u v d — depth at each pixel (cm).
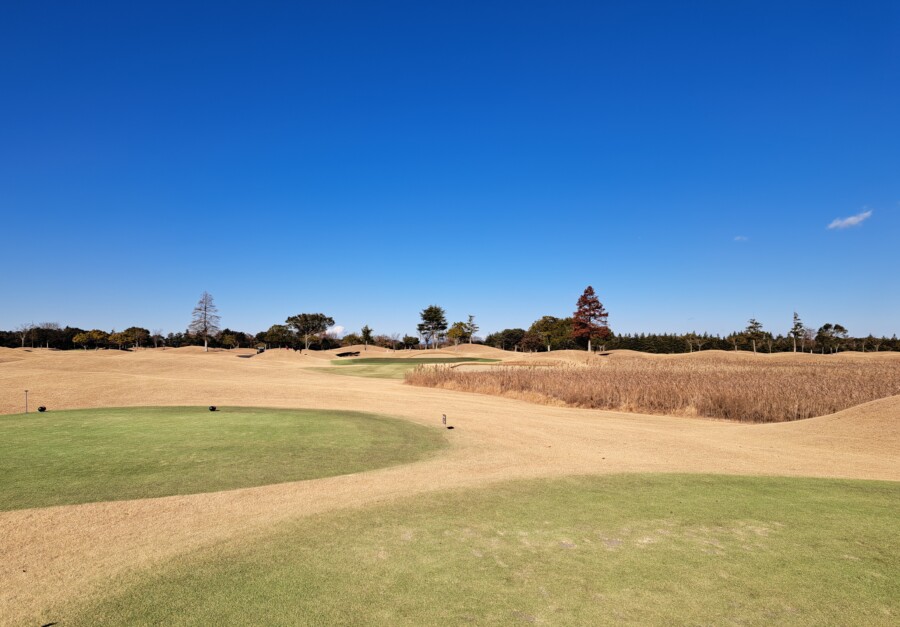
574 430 1426
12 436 1214
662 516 635
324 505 691
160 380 2458
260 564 490
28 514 653
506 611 396
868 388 1936
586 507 678
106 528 601
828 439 1234
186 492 764
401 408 1841
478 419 1603
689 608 400
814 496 729
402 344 9956
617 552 517
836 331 7606
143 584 450
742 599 415
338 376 3397
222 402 1995
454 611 397
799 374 2645
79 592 438
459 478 861
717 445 1210
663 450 1148
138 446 1103
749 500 708
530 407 1981
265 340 9912
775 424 1495
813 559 494
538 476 872
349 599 417
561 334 8356
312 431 1316
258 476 867
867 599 414
